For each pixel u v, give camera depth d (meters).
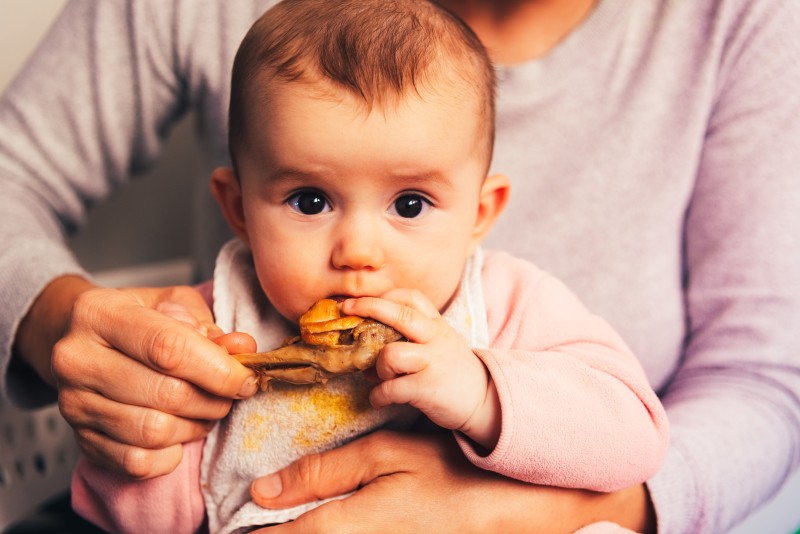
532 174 1.10
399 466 0.76
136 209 1.65
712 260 1.09
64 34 1.17
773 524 1.02
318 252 0.71
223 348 0.72
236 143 0.77
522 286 0.85
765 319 1.04
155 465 0.75
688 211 1.13
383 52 0.70
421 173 0.69
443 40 0.74
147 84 1.18
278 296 0.74
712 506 0.88
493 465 0.71
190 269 1.64
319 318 0.67
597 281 1.11
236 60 0.79
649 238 1.10
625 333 1.11
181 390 0.71
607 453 0.73
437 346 0.68
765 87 1.05
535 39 1.09
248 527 0.78
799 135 1.04
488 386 0.71
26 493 1.21
